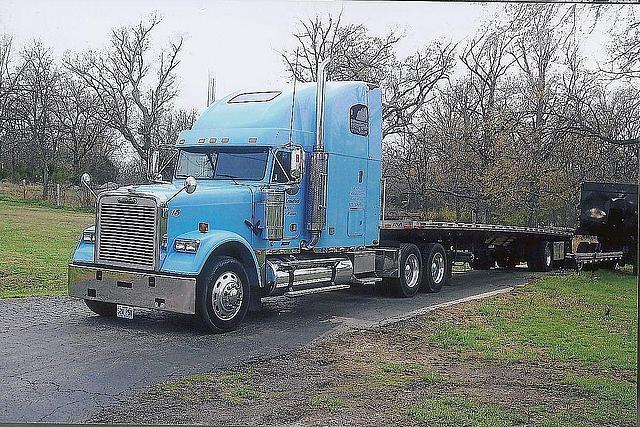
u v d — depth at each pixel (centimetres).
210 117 1028
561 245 1817
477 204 2236
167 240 848
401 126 2386
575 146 2091
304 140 1020
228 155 994
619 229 1700
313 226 1015
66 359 722
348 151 1098
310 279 1012
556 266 1830
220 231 891
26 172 3069
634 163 2055
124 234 864
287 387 645
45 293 1159
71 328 877
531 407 600
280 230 973
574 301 1200
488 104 2248
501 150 2155
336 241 1079
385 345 827
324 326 934
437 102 2391
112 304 947
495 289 1376
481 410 587
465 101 2333
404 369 719
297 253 1023
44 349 763
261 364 725
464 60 2295
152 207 845
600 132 2003
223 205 908
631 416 579
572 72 2006
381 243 1235
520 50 2128
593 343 857
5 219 2362
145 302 845
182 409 575
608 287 1403
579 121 1988
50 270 1427
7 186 3033
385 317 1014
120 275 858
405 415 572
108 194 875
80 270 886
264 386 648
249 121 993
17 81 2955
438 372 711
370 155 1148
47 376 659
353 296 1242
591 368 742
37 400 587
